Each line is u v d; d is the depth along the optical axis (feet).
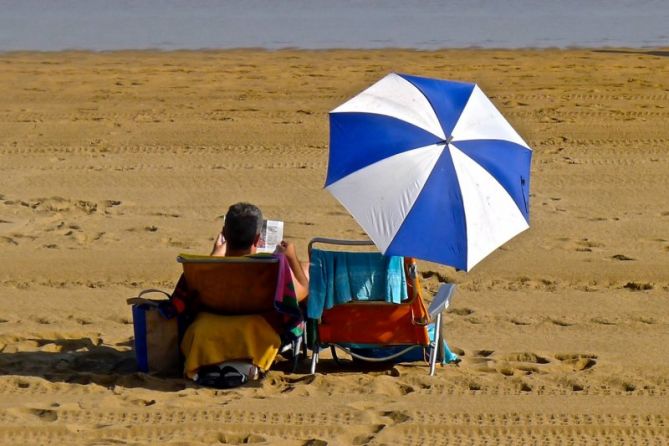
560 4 418.92
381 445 78.95
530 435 81.56
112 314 110.01
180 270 125.18
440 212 83.97
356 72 258.78
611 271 125.39
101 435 79.82
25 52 296.71
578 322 108.88
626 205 155.12
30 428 80.59
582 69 260.01
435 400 87.51
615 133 198.29
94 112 214.28
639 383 92.07
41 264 126.41
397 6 416.87
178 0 433.89
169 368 92.73
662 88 237.45
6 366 93.86
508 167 87.56
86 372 92.89
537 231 141.18
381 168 85.20
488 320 108.99
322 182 165.78
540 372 94.73
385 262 90.07
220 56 288.51
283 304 89.51
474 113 88.94
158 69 263.49
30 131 198.49
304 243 134.62
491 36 331.36
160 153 183.73
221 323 90.17
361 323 91.61
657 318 110.32
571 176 170.19
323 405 85.87
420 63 272.10
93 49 304.09
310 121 207.00
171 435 79.97
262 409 84.74
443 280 122.42
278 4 423.23
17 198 155.94
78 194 158.40
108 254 130.41
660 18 375.04
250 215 90.12
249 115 212.02
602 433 82.07
